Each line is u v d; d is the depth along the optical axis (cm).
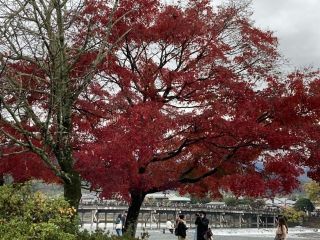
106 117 1065
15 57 812
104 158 941
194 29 1188
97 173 958
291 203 15638
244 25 1252
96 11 1117
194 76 1166
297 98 1083
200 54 1225
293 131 1086
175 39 1205
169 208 10494
